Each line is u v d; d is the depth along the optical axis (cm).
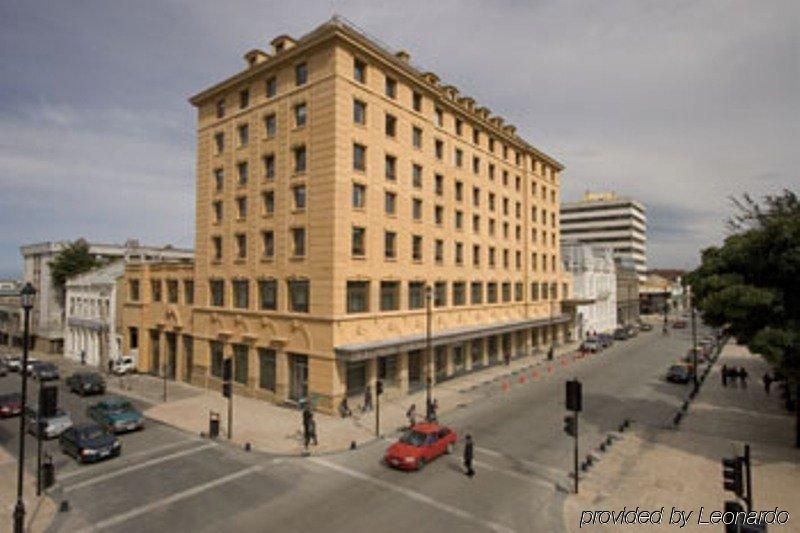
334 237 2769
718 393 3312
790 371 1844
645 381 3734
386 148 3194
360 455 2062
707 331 8112
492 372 4116
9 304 6744
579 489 1698
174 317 3934
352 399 2877
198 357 3656
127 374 4147
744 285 1877
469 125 4231
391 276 3200
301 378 2948
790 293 1884
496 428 2458
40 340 5972
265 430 2428
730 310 1872
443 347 3803
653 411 2808
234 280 3438
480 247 4338
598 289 7762
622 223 13162
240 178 3472
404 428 2453
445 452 2059
